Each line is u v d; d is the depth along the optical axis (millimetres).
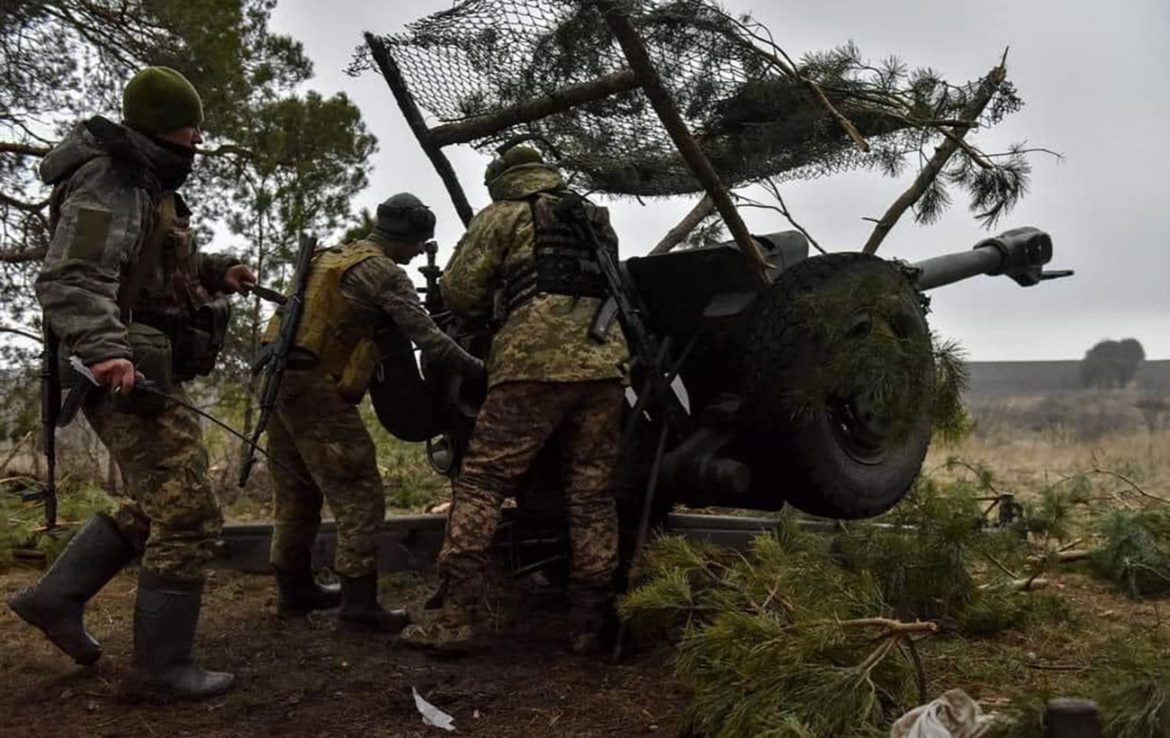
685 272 4266
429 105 4621
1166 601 4918
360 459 4250
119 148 3174
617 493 4277
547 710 3389
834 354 3945
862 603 3432
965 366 4102
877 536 4285
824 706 2809
